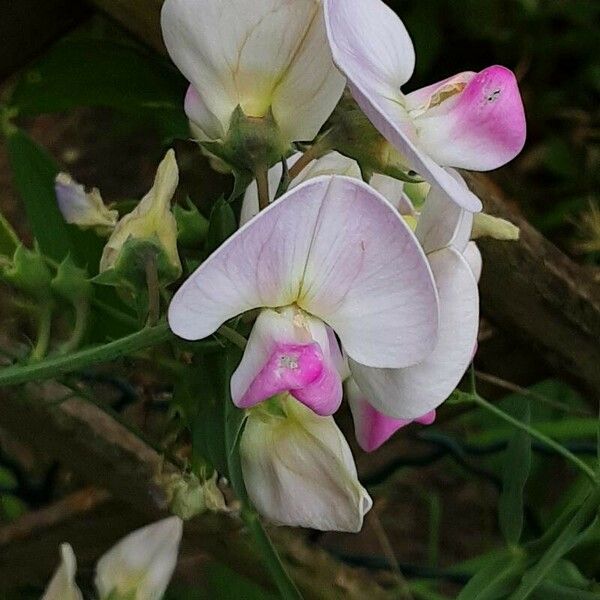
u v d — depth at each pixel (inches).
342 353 3.0
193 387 3.1
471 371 3.9
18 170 4.6
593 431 6.6
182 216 3.1
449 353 2.8
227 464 3.0
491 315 4.7
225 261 2.5
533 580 3.4
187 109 3.0
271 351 2.7
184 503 3.2
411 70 3.0
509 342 5.0
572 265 4.5
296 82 2.8
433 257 2.9
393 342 2.8
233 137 2.8
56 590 3.0
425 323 2.7
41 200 4.6
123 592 3.2
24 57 4.9
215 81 2.9
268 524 4.7
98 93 4.9
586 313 4.6
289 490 3.0
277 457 3.0
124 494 4.7
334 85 2.8
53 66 4.9
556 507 7.4
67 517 5.4
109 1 4.4
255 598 5.6
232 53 2.8
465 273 2.8
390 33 2.9
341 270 2.7
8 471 6.9
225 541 4.7
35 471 7.0
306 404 2.6
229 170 3.1
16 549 5.5
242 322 2.8
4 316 3.5
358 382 3.0
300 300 2.7
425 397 2.9
